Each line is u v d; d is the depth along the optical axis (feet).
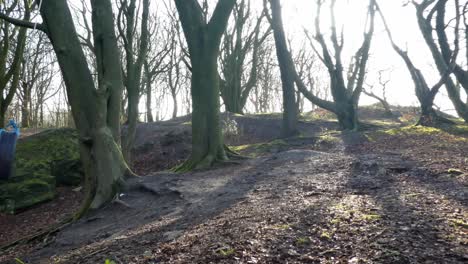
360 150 38.50
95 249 17.38
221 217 18.54
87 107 27.50
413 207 15.99
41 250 21.18
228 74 96.78
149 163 52.90
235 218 17.66
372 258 11.36
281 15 53.52
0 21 60.44
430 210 15.33
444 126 51.11
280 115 80.28
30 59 108.88
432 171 23.35
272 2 53.36
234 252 13.09
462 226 13.10
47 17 26.89
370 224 14.17
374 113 90.74
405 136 43.98
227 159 35.76
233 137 66.13
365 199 18.33
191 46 35.50
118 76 28.78
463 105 55.57
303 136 50.62
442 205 15.96
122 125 69.21
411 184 20.94
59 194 41.65
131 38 39.52
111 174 27.66
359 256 11.62
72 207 37.14
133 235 18.43
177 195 25.79
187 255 13.66
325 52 58.29
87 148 27.86
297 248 12.90
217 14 34.50
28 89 108.47
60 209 37.01
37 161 43.11
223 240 14.51
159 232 17.98
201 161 35.24
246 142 66.33
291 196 21.03
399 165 25.96
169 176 31.09
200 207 22.04
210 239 14.94
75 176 44.70
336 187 22.06
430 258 10.98
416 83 54.70
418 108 84.43
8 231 32.19
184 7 35.09
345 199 18.74
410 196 18.01
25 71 107.24
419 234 12.74
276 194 22.06
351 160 29.40
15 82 64.03
